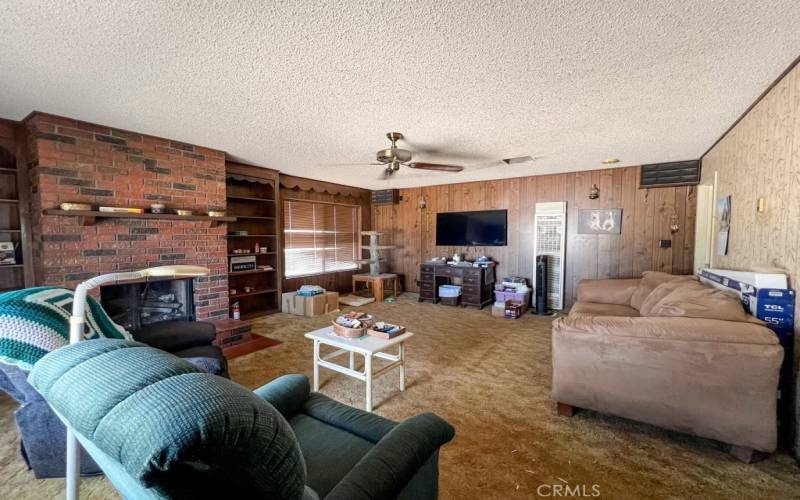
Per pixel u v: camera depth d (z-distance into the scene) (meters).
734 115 2.81
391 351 3.60
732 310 2.03
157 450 0.51
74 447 1.11
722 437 1.86
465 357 3.41
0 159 3.03
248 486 0.63
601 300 4.02
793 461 1.84
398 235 7.07
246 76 2.15
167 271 1.29
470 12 1.53
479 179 5.93
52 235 2.89
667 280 3.46
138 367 0.67
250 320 4.77
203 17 1.57
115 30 1.67
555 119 2.92
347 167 4.95
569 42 1.77
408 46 1.81
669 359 1.94
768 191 2.29
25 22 1.60
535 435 2.09
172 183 3.62
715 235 3.69
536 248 5.50
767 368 1.75
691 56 1.90
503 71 2.08
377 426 1.43
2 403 2.44
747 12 1.51
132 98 2.50
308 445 1.35
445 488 1.67
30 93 2.43
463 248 6.34
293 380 1.65
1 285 3.08
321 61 1.97
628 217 4.89
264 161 4.56
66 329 1.49
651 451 1.94
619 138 3.48
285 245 5.61
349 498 0.91
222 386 0.61
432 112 2.75
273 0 1.45
